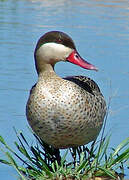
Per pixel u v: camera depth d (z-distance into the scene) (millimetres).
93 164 10578
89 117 10086
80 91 10023
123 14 24438
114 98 14664
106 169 10477
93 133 10398
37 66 10312
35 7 25734
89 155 10750
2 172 10820
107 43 19453
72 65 17266
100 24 22328
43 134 10148
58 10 25125
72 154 10789
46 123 9953
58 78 10062
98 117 10375
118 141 12203
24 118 13352
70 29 21297
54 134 10055
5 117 13344
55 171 10383
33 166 10461
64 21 22750
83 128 10070
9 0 27094
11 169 11000
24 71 16406
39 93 9953
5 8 25156
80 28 21500
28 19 22953
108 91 15117
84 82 10766
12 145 11961
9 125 12891
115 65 17203
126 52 18484
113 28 21703
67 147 10547
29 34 20469
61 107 9844
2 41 19297
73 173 10328
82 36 20266
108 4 26406
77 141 10297
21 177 10484
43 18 23266
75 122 9945
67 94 9883
